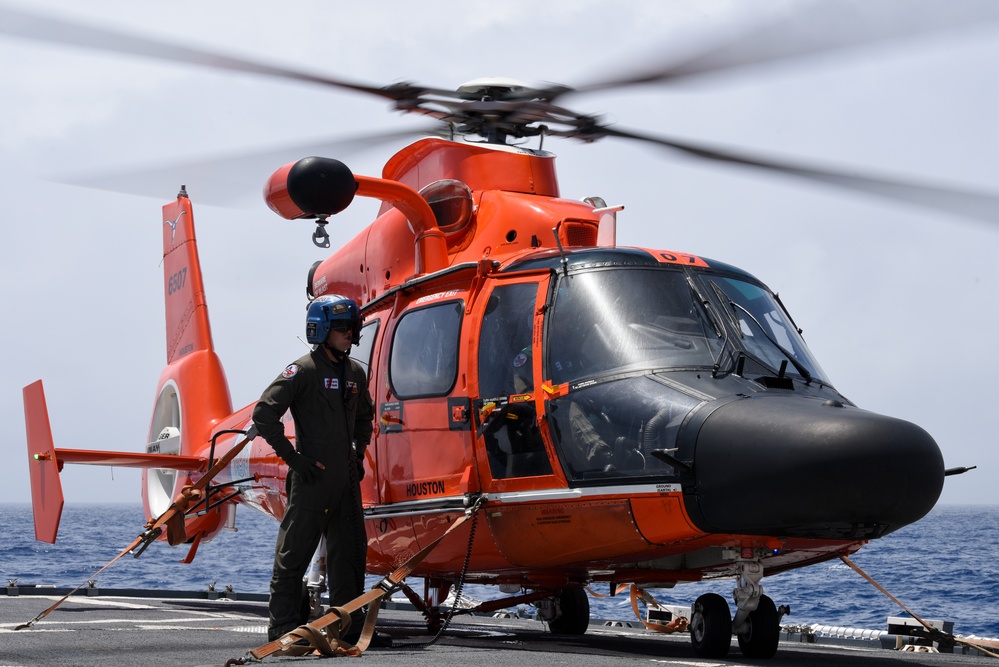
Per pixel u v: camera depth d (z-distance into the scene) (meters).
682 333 10.44
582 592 13.72
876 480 8.80
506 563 11.22
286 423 14.29
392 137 12.78
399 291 12.48
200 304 18.95
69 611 13.57
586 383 10.30
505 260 11.73
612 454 9.95
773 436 9.01
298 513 9.50
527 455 10.59
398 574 9.73
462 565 11.66
